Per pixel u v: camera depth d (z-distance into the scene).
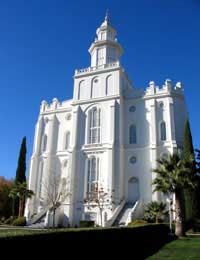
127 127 44.94
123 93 47.41
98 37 56.03
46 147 49.84
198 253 16.95
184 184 27.77
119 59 54.91
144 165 41.28
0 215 49.59
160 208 34.06
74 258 11.90
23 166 50.31
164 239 24.31
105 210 37.97
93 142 44.66
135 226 19.89
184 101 44.50
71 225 39.44
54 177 44.56
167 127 42.25
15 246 8.92
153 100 44.34
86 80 49.31
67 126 49.84
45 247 10.25
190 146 37.00
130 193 40.91
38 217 40.06
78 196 41.75
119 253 15.67
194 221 32.38
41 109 53.31
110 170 40.16
